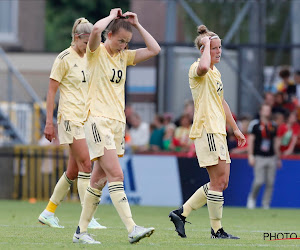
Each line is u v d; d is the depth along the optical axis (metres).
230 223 40.53
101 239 28.17
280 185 58.97
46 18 140.12
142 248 24.83
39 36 114.81
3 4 106.06
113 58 26.38
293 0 77.00
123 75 26.61
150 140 62.78
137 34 71.56
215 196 28.34
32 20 114.06
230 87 68.44
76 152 33.56
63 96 33.81
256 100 69.19
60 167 62.94
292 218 45.72
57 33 140.00
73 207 53.34
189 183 59.69
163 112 68.56
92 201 26.50
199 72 27.47
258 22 71.38
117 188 25.52
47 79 87.19
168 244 26.39
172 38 70.38
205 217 45.56
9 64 70.88
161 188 60.06
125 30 26.03
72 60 33.84
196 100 28.14
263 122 57.00
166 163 60.06
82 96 34.06
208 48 27.61
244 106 69.50
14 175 63.53
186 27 77.50
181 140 61.00
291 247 26.20
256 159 57.19
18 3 110.56
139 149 63.44
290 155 58.91
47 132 33.75
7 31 106.38
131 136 64.81
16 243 26.53
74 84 33.81
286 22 77.19
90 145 25.92
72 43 34.16
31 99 73.00
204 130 27.86
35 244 26.11
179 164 59.84
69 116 33.59
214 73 28.22
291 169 58.84
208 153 27.80
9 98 70.19
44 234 30.33
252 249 25.27
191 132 28.23
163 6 96.81
